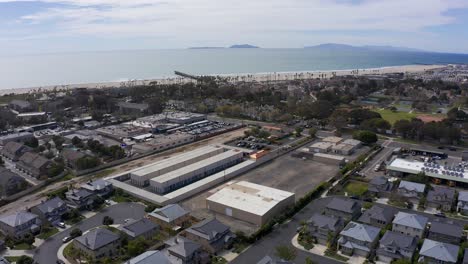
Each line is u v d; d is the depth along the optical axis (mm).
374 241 71062
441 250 66125
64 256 69375
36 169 112812
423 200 91938
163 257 62719
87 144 141500
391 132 165750
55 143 143625
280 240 75562
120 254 70125
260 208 83562
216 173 114062
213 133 165500
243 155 132625
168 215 81000
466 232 77312
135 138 154125
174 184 103438
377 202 94438
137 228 75125
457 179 103812
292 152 138750
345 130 173000
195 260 66875
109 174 114875
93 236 70125
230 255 70125
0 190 98562
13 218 78812
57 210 85438
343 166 121938
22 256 65875
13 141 143625
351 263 67125
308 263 63906
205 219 79062
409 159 126562
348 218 83312
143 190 100312
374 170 117250
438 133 149000
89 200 92062
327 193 99188
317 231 75938
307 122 186875
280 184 106625
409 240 68938
